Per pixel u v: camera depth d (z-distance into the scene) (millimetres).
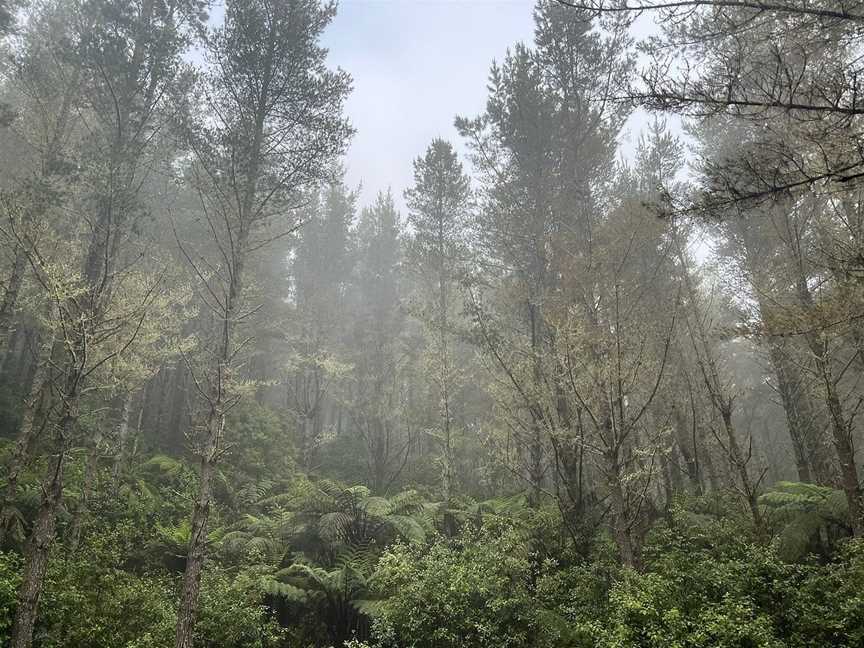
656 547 9797
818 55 6324
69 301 9609
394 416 23094
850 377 13289
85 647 8359
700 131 15938
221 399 10070
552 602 9367
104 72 12898
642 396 12562
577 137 15000
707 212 6320
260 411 23375
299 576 12320
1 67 17828
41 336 13016
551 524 11281
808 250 10844
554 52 15391
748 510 11406
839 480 13016
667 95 6129
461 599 9102
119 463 14320
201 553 8805
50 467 8266
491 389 13203
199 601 9820
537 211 14914
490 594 9180
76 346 9055
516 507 13727
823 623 6930
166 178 20047
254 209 13070
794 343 10984
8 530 10203
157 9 14250
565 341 10055
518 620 8883
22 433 10445
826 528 10805
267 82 12211
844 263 6973
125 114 13188
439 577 9500
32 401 10695
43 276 10594
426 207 20125
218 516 15461
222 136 11477
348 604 11453
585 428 11070
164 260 16703
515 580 9617
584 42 14820
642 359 10266
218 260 21109
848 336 9578
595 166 15227
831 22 5715
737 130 14742
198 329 21578
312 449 22797
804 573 8055
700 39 6363
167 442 21016
